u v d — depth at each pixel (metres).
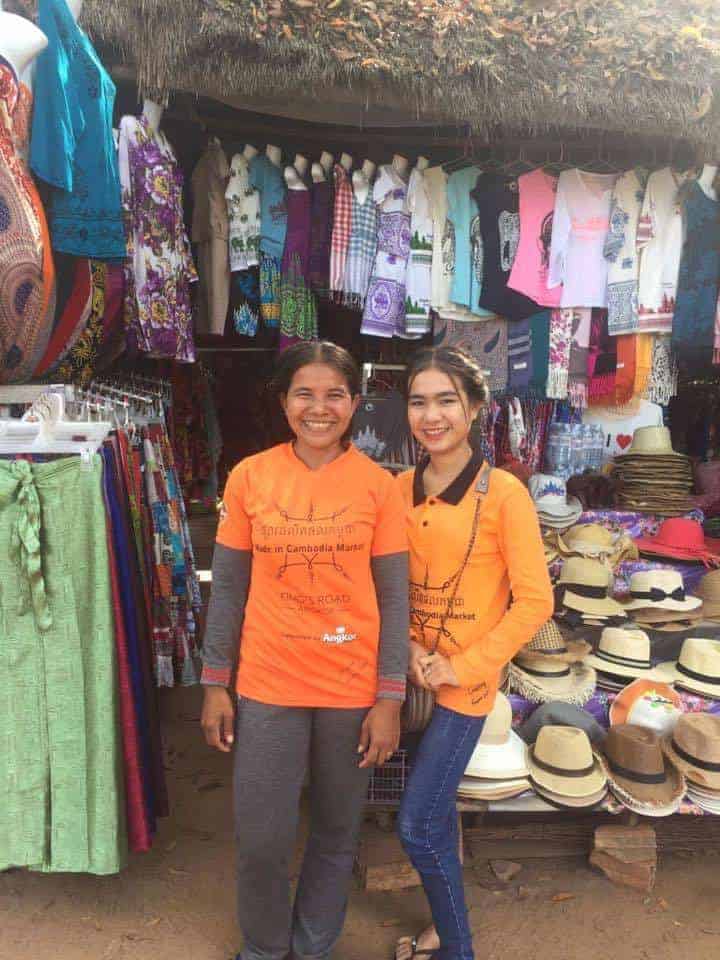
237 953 2.19
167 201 3.36
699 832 2.76
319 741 1.82
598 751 2.71
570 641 3.11
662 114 3.45
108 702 2.18
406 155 4.42
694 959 2.23
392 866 2.49
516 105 3.32
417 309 4.09
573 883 2.56
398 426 4.17
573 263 4.20
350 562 1.73
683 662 2.99
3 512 2.10
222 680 1.86
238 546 1.84
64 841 2.20
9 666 2.14
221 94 3.26
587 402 4.51
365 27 3.06
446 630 1.88
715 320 4.18
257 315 4.28
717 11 3.40
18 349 2.46
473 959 2.02
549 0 3.24
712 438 5.62
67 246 2.57
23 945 2.22
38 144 2.37
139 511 3.05
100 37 2.91
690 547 3.66
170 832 2.79
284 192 4.06
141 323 3.29
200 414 8.03
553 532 3.69
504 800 2.46
